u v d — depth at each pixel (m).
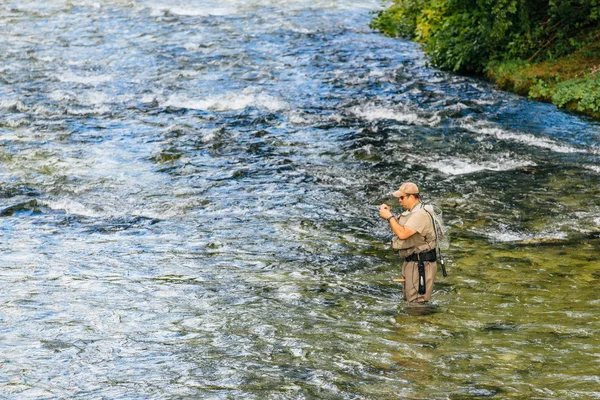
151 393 14.91
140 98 41.31
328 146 34.28
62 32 56.78
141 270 21.89
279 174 30.73
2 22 59.59
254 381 15.42
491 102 41.62
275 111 39.41
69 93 41.59
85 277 21.31
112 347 17.05
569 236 24.38
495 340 17.44
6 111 38.31
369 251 23.48
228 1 70.81
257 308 19.34
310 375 15.70
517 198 28.03
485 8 46.97
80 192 28.58
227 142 34.41
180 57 50.09
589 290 20.33
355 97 42.09
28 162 31.53
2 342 17.23
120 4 68.12
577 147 34.31
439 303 19.61
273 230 25.16
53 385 15.23
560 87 41.62
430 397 14.68
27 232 24.88
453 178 30.33
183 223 25.80
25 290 20.31
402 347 17.11
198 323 18.41
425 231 19.05
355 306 19.52
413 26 57.97
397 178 30.33
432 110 39.84
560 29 48.25
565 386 15.09
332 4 70.12
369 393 14.86
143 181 29.83
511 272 21.56
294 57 50.75
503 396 14.69
